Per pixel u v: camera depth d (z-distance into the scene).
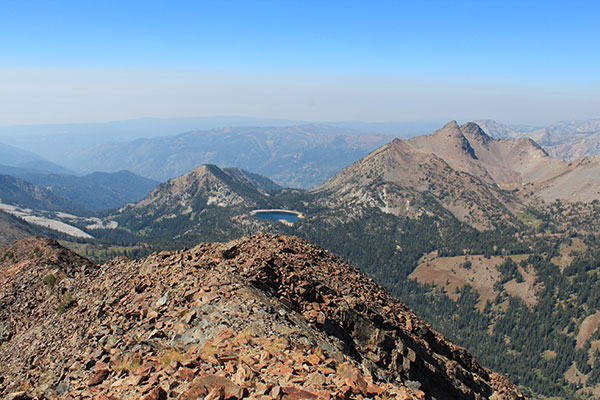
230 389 15.84
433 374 29.34
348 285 38.12
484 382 35.91
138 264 38.91
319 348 22.27
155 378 17.45
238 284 28.16
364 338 28.61
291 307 28.31
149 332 24.25
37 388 23.44
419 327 36.53
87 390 19.41
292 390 15.76
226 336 21.62
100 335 26.78
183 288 29.11
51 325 38.59
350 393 16.42
